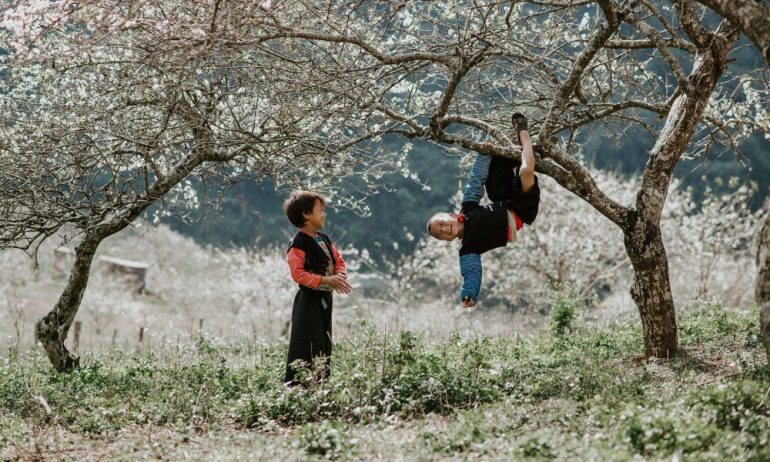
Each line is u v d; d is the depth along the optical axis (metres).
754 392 4.67
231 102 8.16
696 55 6.71
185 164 8.07
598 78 10.05
